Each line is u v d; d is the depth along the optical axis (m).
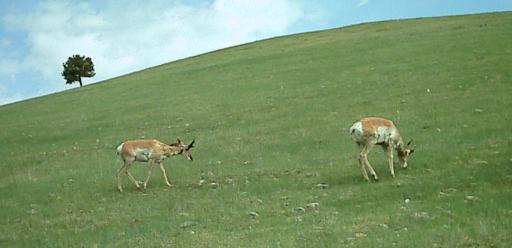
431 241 12.05
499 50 38.28
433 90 31.03
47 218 18.70
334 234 13.32
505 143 20.17
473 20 56.66
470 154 19.50
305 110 31.41
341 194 17.19
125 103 43.28
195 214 17.03
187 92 43.47
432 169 18.61
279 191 18.61
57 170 25.70
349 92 34.19
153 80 53.94
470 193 15.46
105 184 22.28
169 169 23.48
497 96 27.50
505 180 16.16
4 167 27.58
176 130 31.08
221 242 13.83
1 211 20.05
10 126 40.38
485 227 12.41
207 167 23.06
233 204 17.69
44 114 44.66
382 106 29.42
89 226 17.17
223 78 47.12
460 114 25.45
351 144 23.59
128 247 14.42
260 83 41.88
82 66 106.56
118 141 30.48
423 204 15.01
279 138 26.22
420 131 23.80
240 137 27.52
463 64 36.03
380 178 18.41
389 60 41.94
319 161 21.77
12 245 15.98
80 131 34.88
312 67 44.88
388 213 14.62
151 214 17.61
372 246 12.17
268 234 14.02
